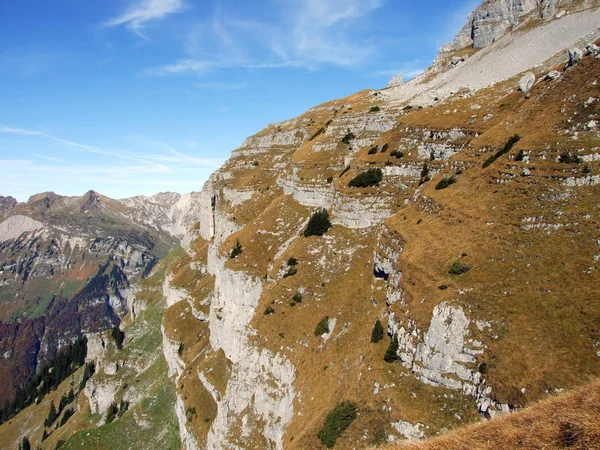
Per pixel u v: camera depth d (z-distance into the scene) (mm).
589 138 57125
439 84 140625
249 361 76188
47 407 188125
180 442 95938
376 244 77438
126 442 106500
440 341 45938
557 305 41531
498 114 87812
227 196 168125
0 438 181625
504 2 150750
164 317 145875
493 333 42938
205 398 91375
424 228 65250
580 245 45562
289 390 66188
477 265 50438
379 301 66250
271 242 103375
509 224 53219
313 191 107562
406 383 48000
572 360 36688
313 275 82625
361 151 109938
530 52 114812
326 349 66938
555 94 69688
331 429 49562
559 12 124500
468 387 42469
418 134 97812
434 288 51250
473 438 25078
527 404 36156
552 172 55688
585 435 20500
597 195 49938
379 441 44938
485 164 67250
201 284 147000
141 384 133750
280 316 78000
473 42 163125
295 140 176125
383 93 161375
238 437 70625
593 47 69938
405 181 89625
